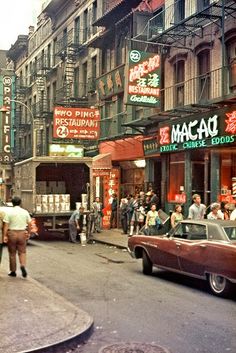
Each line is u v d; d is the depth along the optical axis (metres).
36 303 8.50
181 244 10.95
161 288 10.65
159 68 20.83
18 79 50.94
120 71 26.17
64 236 21.78
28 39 50.56
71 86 35.22
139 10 24.56
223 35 17.39
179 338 7.08
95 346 6.71
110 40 28.62
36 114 41.34
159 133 21.44
